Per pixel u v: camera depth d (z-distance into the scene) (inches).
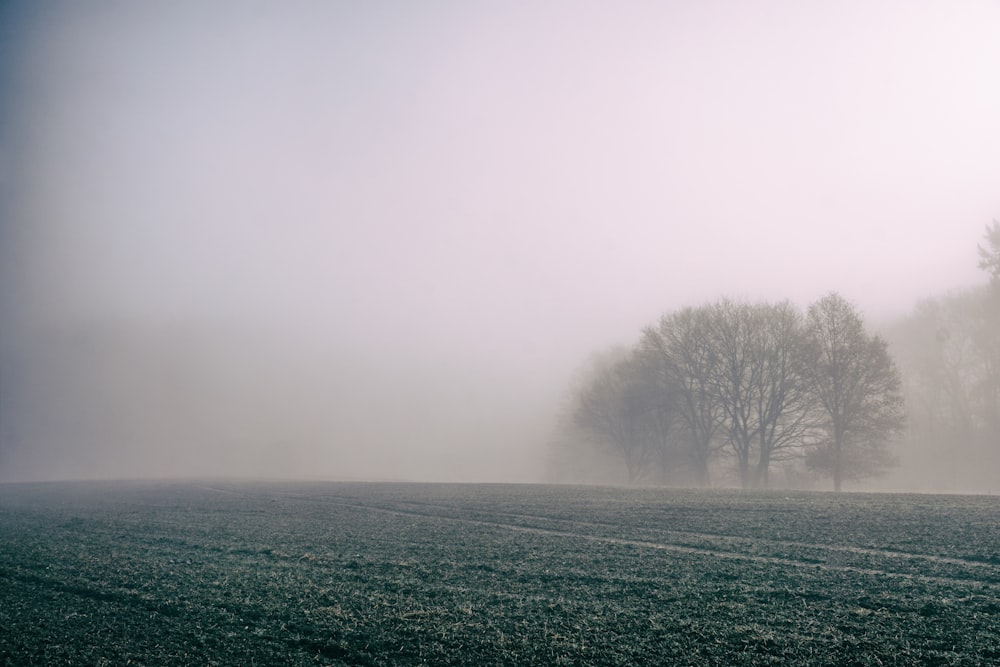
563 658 279.1
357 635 320.2
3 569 537.3
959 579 374.6
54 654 313.6
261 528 753.0
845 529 561.0
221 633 334.6
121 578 480.4
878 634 289.4
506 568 465.4
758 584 385.7
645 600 362.6
